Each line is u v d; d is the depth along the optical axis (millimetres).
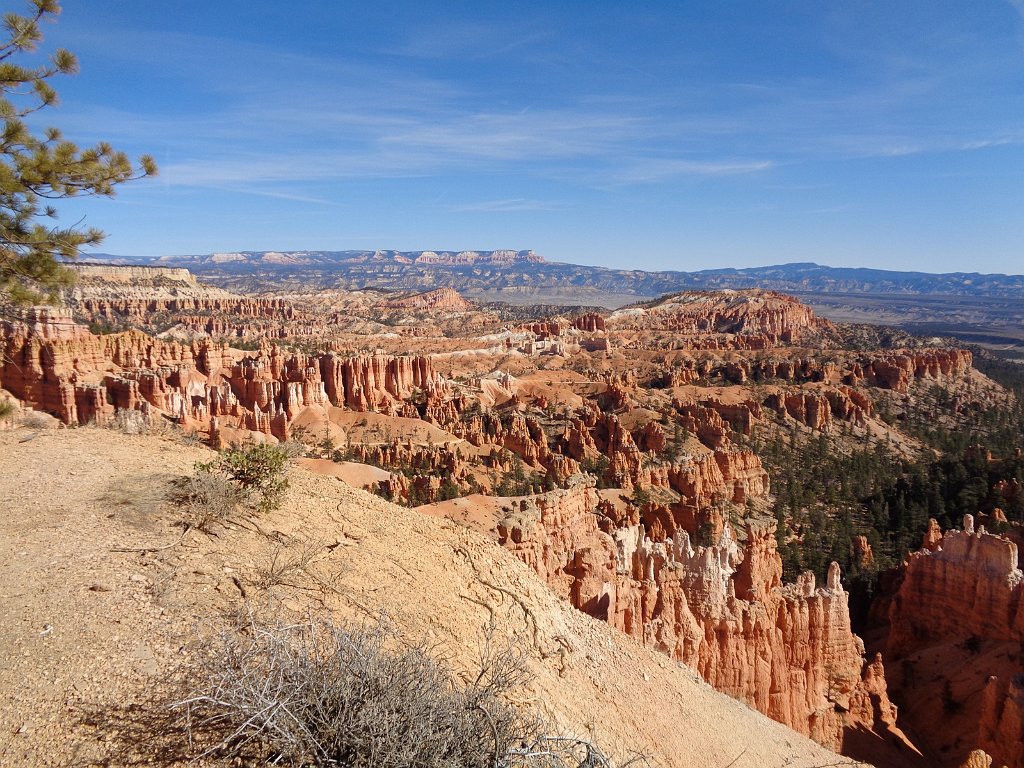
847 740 32219
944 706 38531
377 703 6684
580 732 11797
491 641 12539
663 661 19562
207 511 12039
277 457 13477
